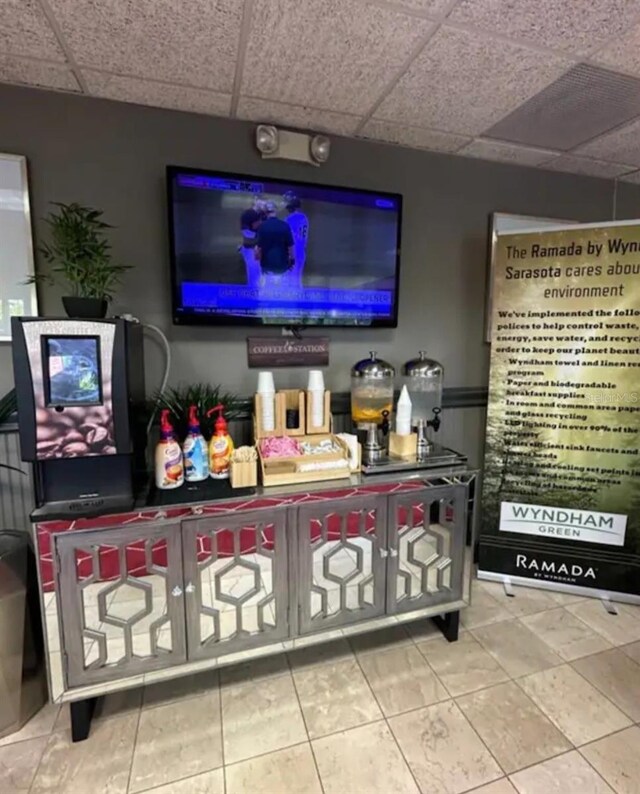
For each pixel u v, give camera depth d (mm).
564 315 2314
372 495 1850
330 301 2250
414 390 2334
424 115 2059
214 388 2172
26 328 1403
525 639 2084
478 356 2699
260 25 1455
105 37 1510
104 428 1495
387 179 2373
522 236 2330
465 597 2049
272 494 1705
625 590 2371
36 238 1891
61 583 1499
